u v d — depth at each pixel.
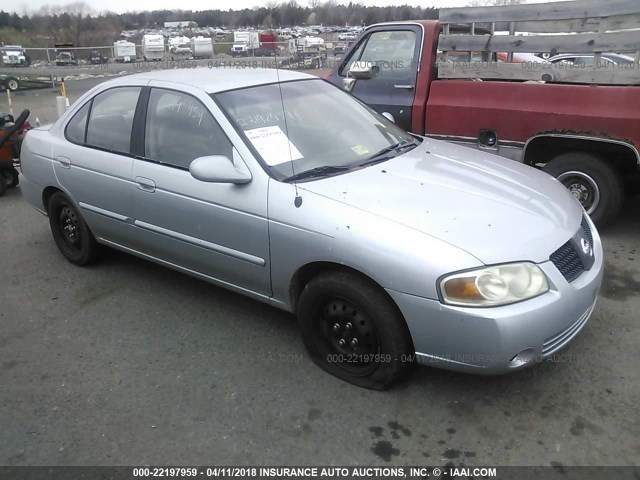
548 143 5.05
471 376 3.12
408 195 3.06
